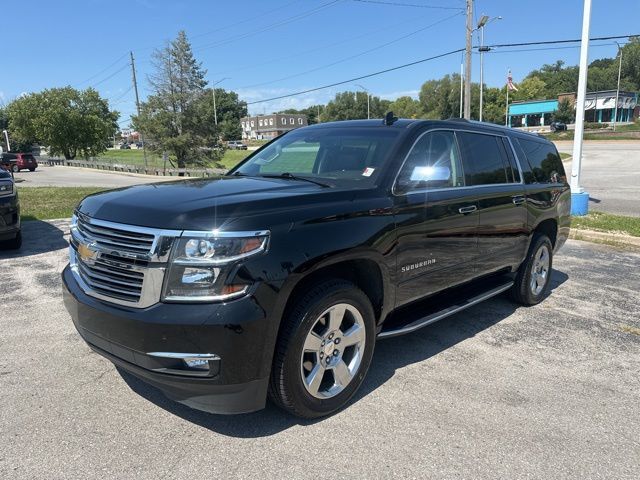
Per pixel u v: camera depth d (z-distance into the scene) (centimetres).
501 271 502
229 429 310
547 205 548
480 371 397
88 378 370
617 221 1082
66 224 1028
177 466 274
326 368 320
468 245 428
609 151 4428
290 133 488
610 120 9594
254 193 314
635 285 652
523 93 12088
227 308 263
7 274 644
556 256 824
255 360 275
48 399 340
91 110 7156
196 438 300
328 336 317
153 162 5794
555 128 7612
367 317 338
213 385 271
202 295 265
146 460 279
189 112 5541
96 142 7138
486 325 500
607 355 434
